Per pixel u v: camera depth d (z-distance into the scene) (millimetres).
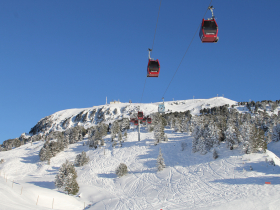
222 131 86500
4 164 98062
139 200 49562
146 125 125625
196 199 43000
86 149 109438
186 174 61250
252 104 177500
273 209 33000
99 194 59344
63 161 97438
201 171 60188
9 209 27344
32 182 73000
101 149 102500
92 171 79000
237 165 57062
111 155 92688
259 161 56594
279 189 39156
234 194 41125
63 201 48875
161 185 57625
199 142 76500
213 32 18812
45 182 72312
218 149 73188
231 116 118312
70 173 59875
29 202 37875
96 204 51969
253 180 46312
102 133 123188
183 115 147875
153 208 42312
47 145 100250
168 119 136875
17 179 80375
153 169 71875
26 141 174250
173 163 73750
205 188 48281
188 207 39281
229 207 35594
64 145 113938
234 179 49219
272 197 36625
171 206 41625
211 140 76750
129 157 86875
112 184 66438
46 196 47312
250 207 34594
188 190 49438
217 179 51812
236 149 68562
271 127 92625
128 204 47750
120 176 70500
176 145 91375
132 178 67812
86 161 88125
